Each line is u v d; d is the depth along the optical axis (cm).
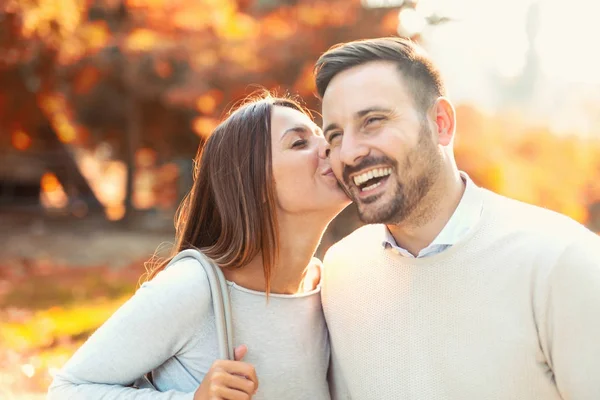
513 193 1537
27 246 1666
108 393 213
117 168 3162
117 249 1670
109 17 1828
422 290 224
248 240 232
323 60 231
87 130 2433
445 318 220
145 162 2947
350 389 244
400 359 228
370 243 245
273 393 231
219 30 1653
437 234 227
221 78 1594
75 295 1110
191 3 1672
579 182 1717
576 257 204
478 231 220
